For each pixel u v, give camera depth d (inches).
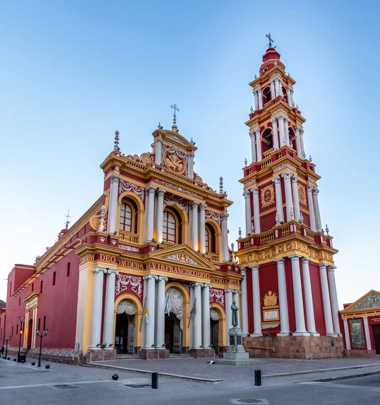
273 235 1365.7
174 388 524.1
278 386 548.7
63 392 482.3
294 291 1224.8
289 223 1302.9
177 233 1360.7
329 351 1225.4
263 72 1743.4
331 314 1322.6
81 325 991.0
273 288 1317.7
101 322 1005.2
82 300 1015.0
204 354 1176.2
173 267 1191.6
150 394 472.1
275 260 1315.2
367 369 812.0
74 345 1008.2
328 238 1440.7
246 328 1359.5
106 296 1032.8
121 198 1192.8
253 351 1290.6
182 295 1246.9
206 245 1454.2
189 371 720.3
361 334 1330.0
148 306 1095.0
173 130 1435.8
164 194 1312.7
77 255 1101.7
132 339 1135.6
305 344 1146.0
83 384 557.3
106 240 1080.2
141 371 715.4
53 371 761.0
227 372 706.2
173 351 1268.5
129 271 1117.7
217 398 444.5
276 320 1278.3
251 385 554.9
